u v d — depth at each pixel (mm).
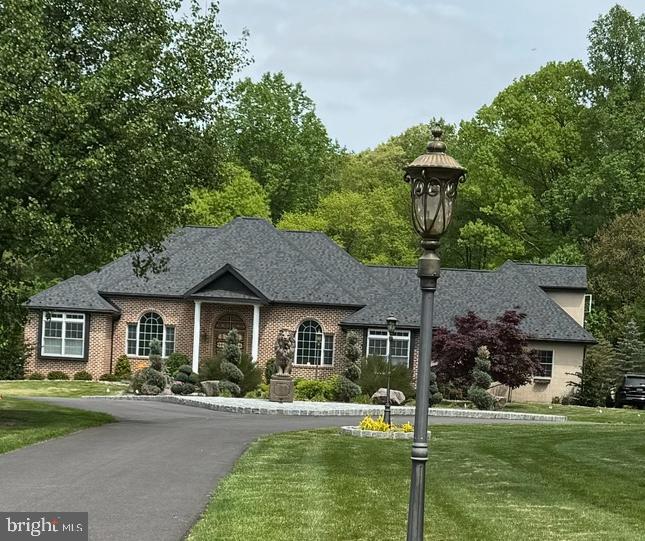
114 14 24859
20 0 21625
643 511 12852
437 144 8703
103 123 22875
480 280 51562
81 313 46906
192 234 50781
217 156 27516
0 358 29297
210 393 40312
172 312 47469
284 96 73000
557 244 62875
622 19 63219
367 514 11805
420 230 8672
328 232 68750
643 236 56625
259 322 47375
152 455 17641
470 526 11242
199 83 25719
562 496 13930
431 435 24609
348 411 34406
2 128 20469
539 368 41906
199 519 11406
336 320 47281
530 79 64875
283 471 15828
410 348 46906
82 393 40031
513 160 64062
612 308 58844
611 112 61219
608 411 42188
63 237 21906
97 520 11164
